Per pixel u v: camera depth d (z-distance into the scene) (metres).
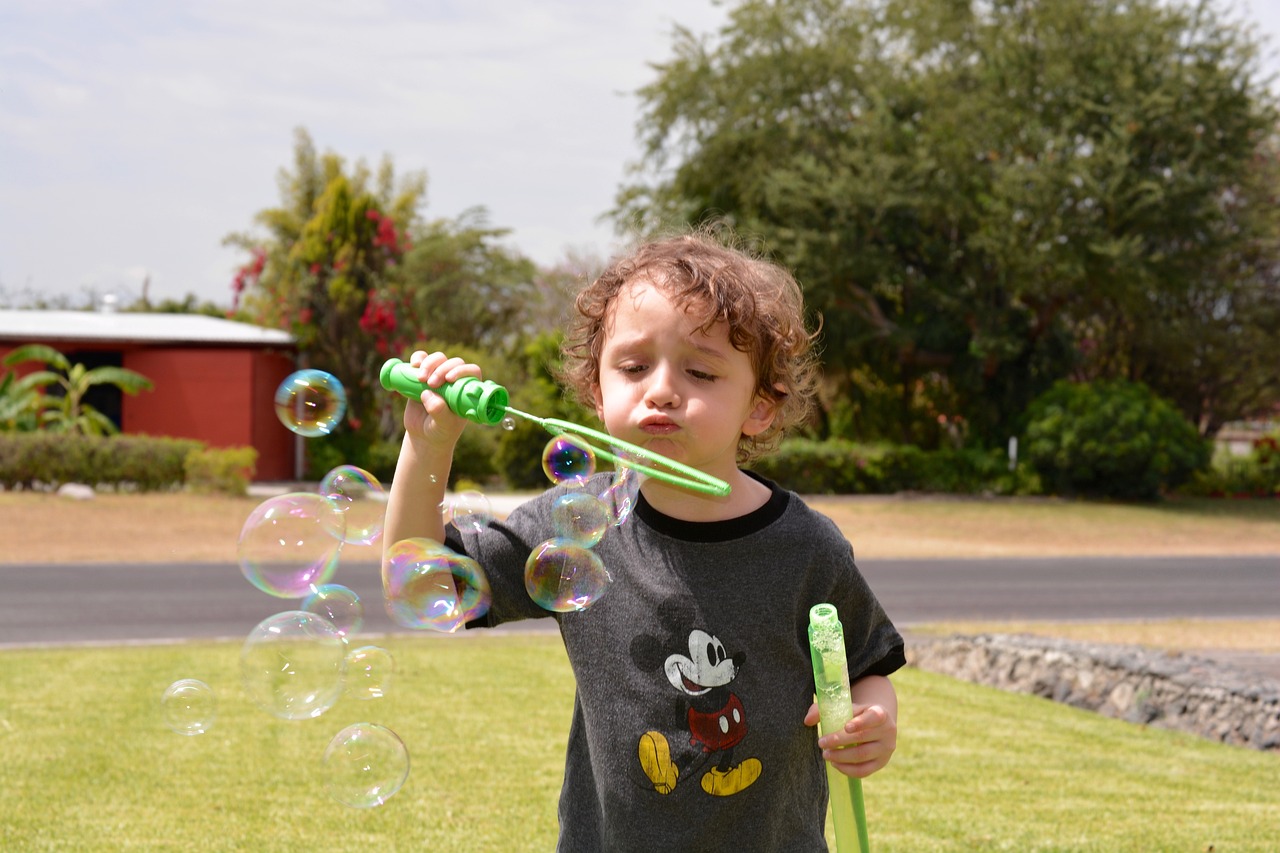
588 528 1.76
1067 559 14.88
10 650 7.28
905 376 26.11
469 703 5.66
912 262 24.64
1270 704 5.19
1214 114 22.59
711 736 1.66
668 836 1.66
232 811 3.79
